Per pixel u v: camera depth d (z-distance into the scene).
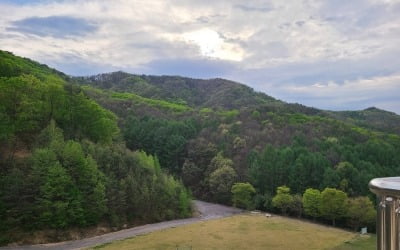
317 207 68.94
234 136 105.00
